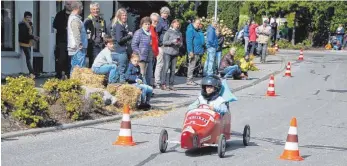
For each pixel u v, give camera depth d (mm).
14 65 22031
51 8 24328
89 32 19188
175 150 12148
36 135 13258
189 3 33875
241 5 58000
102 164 10719
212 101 12078
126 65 17594
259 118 16828
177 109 17828
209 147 12523
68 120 14656
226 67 26547
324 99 21438
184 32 30781
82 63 17938
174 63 21625
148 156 11492
